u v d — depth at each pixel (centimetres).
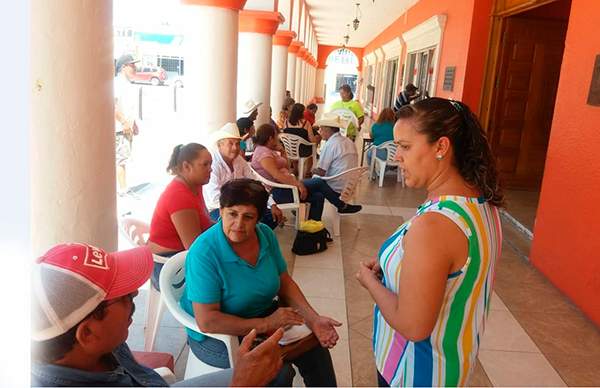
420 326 127
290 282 231
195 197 290
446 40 829
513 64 690
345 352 295
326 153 514
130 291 124
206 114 498
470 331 138
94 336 118
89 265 117
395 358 150
